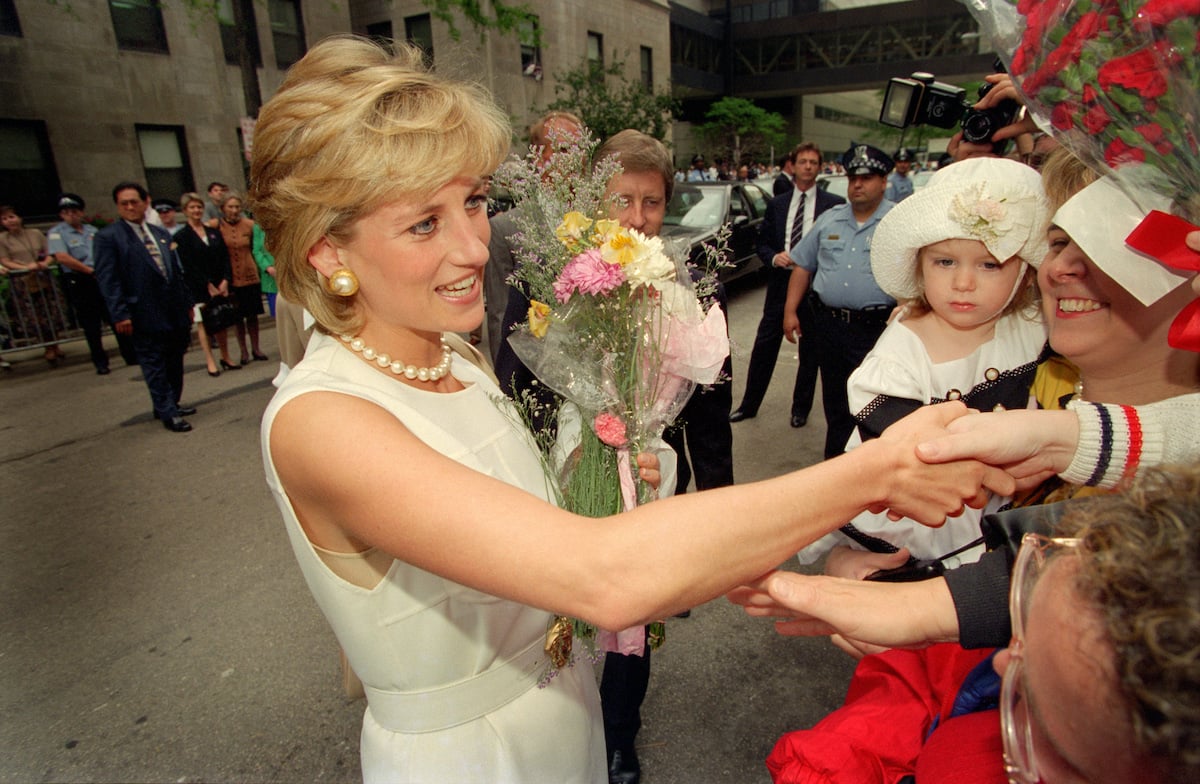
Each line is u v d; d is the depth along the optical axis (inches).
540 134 127.2
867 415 58.4
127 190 204.4
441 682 40.4
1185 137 30.6
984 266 53.9
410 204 34.5
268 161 35.3
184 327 218.7
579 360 53.1
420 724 40.8
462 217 36.5
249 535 146.4
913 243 55.4
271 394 249.9
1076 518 21.4
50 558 141.1
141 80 543.2
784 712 93.0
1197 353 41.7
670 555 28.5
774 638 107.3
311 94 34.1
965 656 39.7
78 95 515.2
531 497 30.5
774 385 232.2
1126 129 32.7
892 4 1441.9
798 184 199.2
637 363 51.8
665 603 28.9
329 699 98.7
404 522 30.1
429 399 40.7
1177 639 15.1
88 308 289.1
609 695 79.3
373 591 37.4
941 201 53.8
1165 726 15.5
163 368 214.8
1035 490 47.3
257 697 99.5
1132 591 16.7
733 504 30.0
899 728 39.1
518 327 58.0
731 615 113.0
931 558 55.1
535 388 69.5
